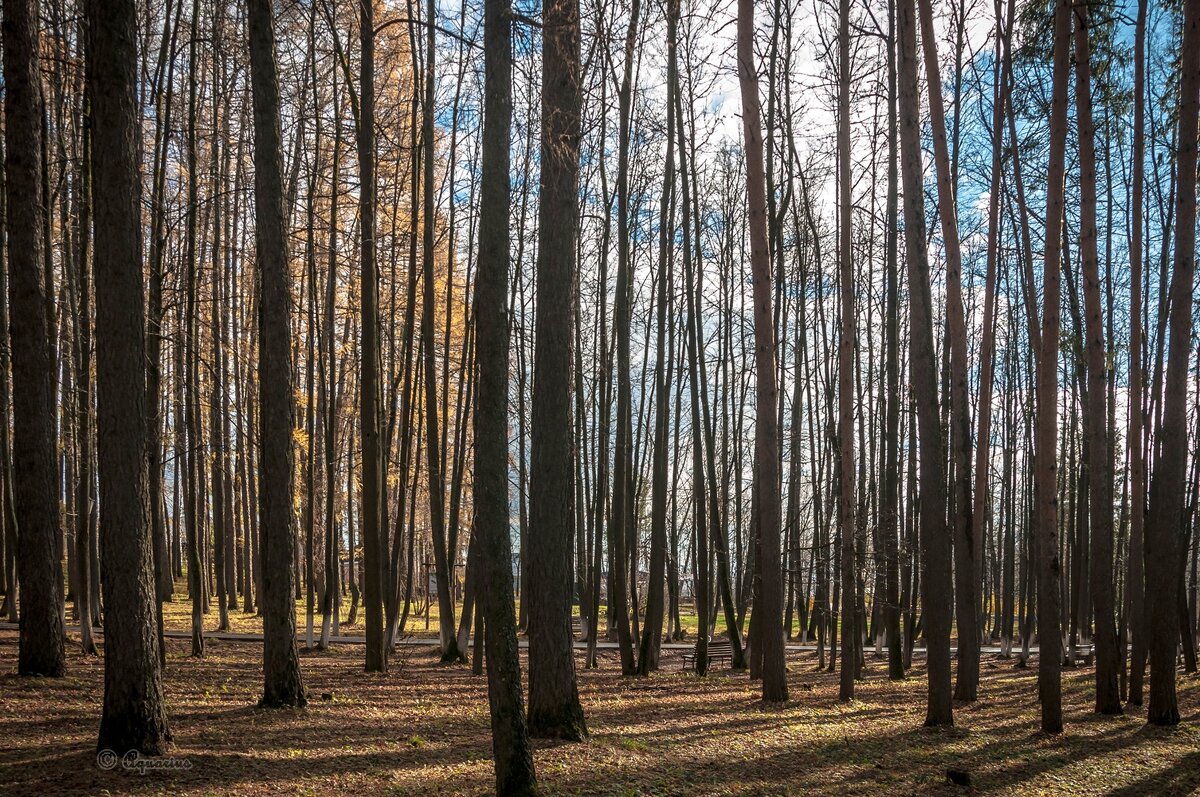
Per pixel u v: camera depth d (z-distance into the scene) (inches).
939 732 507.5
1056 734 509.0
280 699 475.8
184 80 679.7
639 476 1222.3
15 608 863.7
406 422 917.2
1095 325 575.8
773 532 614.2
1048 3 632.4
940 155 570.3
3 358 668.1
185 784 303.6
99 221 320.8
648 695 642.8
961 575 633.0
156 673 338.0
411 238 808.3
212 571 1518.2
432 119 740.7
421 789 323.6
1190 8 523.5
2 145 633.6
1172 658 541.3
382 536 860.6
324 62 824.3
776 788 369.1
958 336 571.2
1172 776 417.4
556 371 426.9
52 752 339.0
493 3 321.1
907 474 1019.3
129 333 323.6
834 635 890.7
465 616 811.4
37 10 534.3
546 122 424.5
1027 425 1063.6
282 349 465.4
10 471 844.0
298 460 1002.7
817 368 1145.4
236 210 949.8
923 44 577.9
